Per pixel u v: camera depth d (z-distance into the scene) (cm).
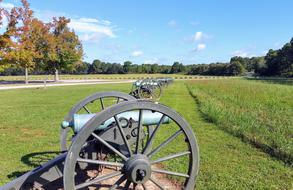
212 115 1077
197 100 1769
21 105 1537
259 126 902
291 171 551
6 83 4078
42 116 1162
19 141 762
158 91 2216
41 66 4094
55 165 389
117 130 413
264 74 8819
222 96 1958
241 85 3294
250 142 741
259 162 598
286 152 646
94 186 466
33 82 4400
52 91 2536
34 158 624
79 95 2147
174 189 471
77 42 4366
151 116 425
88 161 352
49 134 842
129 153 371
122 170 370
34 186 386
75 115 418
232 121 984
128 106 354
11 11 2320
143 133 430
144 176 368
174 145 713
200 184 489
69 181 339
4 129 910
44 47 3878
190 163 390
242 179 510
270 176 526
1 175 529
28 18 2488
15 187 378
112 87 3116
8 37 2291
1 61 2353
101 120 345
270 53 9462
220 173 537
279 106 1441
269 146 702
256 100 1700
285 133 844
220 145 721
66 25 4269
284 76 7894
